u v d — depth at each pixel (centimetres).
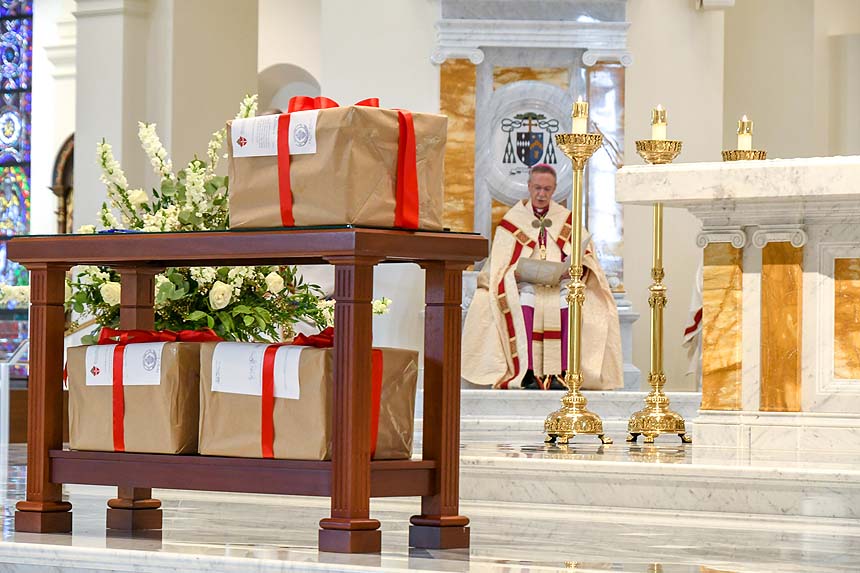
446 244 482
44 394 521
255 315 636
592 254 1195
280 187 473
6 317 2380
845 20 1625
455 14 1338
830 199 729
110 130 1484
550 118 1345
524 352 1166
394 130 471
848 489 622
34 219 2473
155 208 665
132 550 473
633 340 1362
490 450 778
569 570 452
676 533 584
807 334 757
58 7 2475
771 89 1627
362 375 459
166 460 494
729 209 765
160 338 521
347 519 461
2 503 660
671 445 830
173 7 1488
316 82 2073
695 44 1384
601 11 1338
